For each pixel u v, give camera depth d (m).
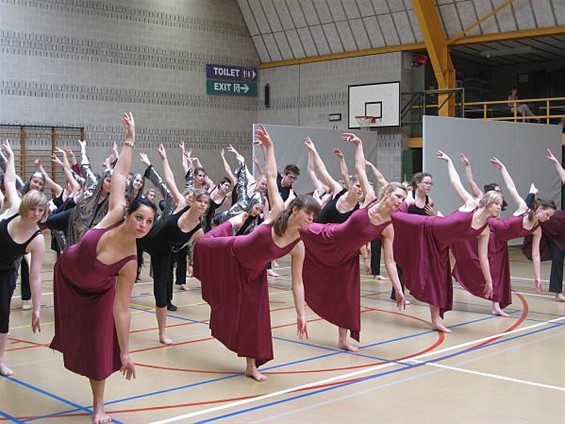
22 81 15.12
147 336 6.47
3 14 14.80
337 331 6.75
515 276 10.71
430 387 4.88
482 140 13.04
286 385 4.93
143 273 10.69
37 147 15.38
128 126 4.15
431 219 6.64
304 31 18.11
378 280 10.10
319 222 6.65
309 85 18.44
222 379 5.08
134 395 4.67
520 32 15.13
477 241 7.42
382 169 17.16
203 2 18.19
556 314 7.66
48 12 15.45
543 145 14.26
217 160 18.66
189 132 18.05
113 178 4.04
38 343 6.17
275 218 4.82
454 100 16.09
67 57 15.79
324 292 5.88
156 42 17.31
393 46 16.81
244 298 4.99
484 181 13.12
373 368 5.39
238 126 19.11
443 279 6.73
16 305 7.98
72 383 4.95
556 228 8.28
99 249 3.83
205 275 5.22
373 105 17.05
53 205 8.72
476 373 5.25
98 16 16.27
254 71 19.38
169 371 5.29
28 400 4.55
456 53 18.00
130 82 16.88
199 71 18.19
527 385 4.93
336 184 6.67
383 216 5.34
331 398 4.61
